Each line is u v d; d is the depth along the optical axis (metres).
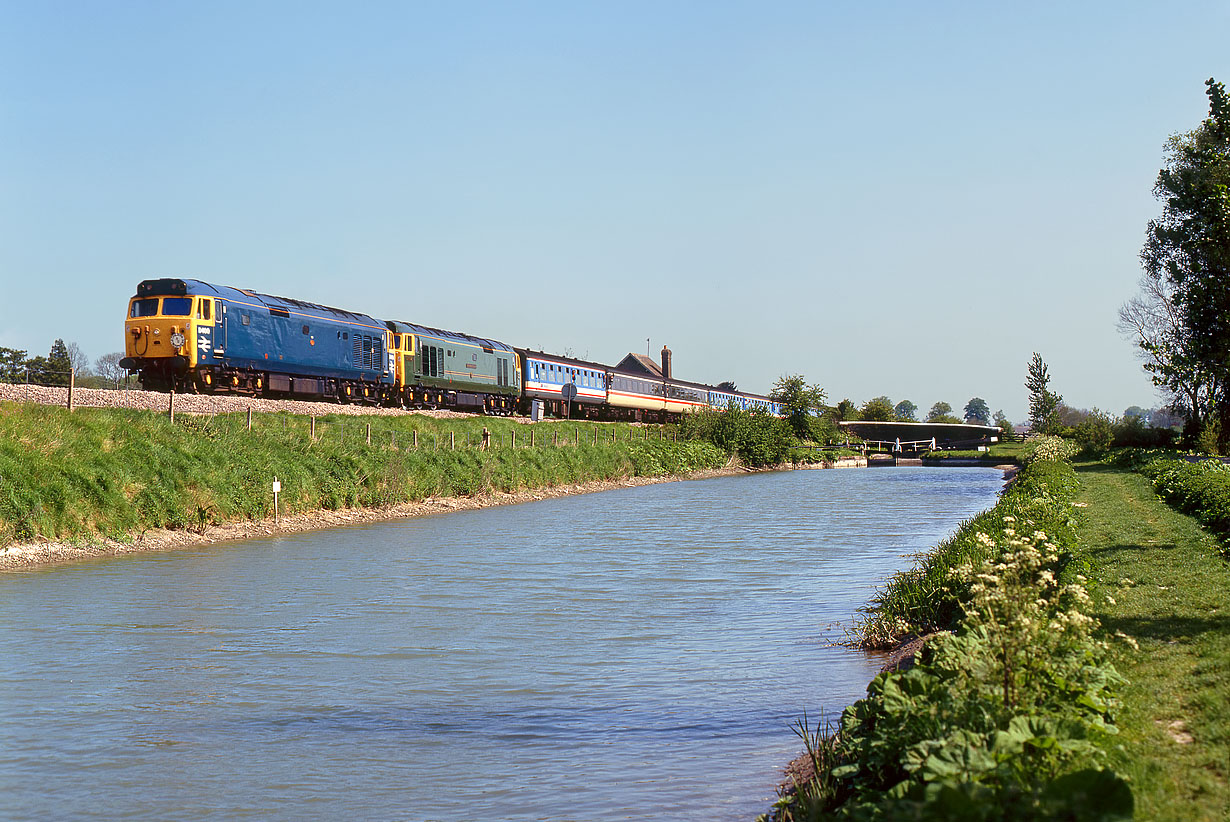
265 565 21.92
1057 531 17.70
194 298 36.28
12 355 62.59
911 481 60.06
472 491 39.91
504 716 10.89
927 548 25.52
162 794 8.64
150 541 24.42
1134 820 5.53
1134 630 10.41
